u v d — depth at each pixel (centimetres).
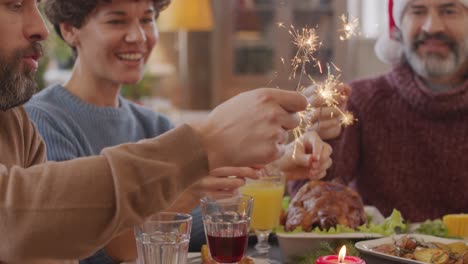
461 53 205
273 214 164
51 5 190
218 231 137
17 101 131
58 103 190
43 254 114
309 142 182
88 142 190
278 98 120
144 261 131
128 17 190
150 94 483
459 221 167
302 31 139
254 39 586
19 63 129
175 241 130
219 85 591
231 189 150
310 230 163
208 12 516
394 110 218
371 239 157
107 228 113
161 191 115
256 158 120
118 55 192
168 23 511
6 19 127
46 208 111
